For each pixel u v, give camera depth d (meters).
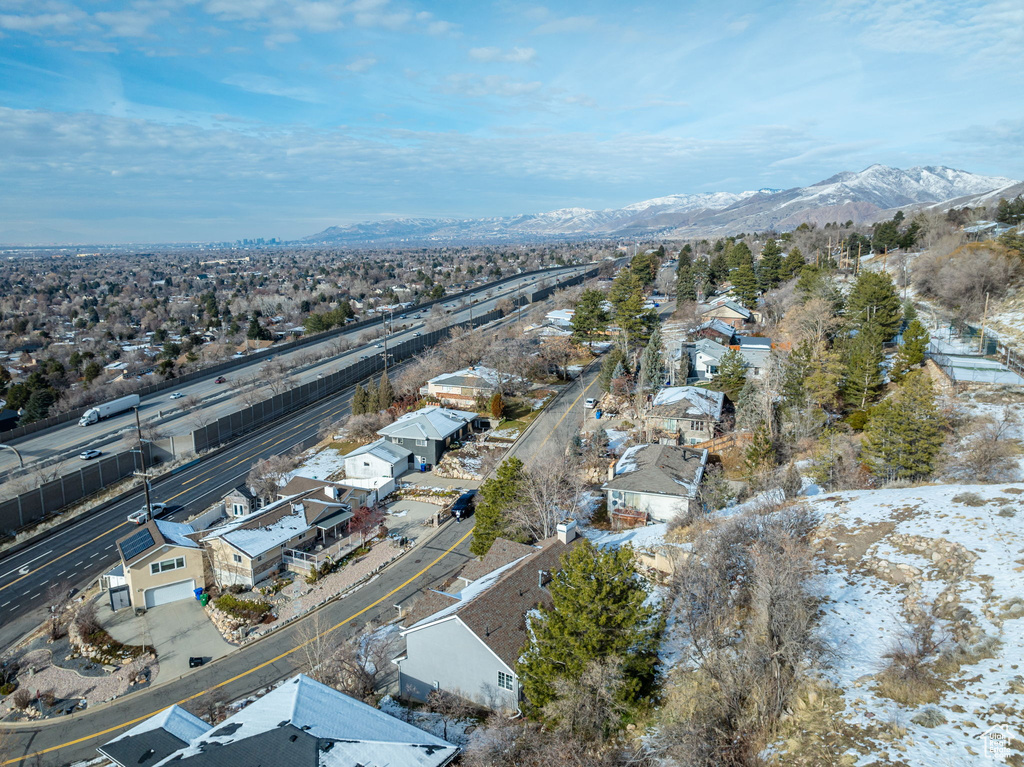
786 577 24.41
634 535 42.66
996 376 52.50
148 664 37.19
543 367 87.12
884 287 67.38
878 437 41.38
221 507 58.19
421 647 30.14
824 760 19.02
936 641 23.34
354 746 21.05
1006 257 73.88
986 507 31.34
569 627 24.98
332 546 48.12
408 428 66.88
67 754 30.42
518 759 23.42
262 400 84.38
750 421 56.94
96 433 78.12
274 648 37.91
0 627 41.94
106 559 50.41
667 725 22.75
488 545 42.44
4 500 56.94
